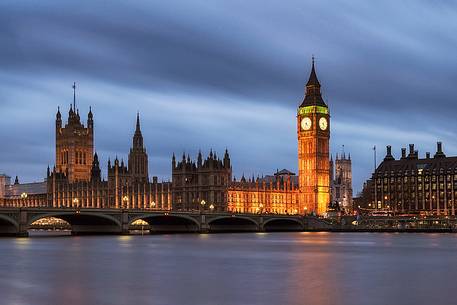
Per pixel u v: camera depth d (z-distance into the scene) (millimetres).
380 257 123562
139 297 72625
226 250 144375
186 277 90500
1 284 83188
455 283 83625
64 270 99562
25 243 172500
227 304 68312
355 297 72375
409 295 73812
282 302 69375
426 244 171125
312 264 108812
